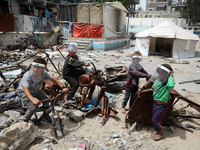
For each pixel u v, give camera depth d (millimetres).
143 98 3426
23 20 17453
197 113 4430
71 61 4078
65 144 3166
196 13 35969
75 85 4273
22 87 3320
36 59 3074
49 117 3785
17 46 14516
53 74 7535
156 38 17781
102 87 4090
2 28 16250
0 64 8969
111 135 3496
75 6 18844
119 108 4715
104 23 17719
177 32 14898
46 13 22672
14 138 2824
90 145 3172
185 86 6875
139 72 3920
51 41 18000
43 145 3104
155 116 3281
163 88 3152
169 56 15805
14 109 4227
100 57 13312
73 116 3936
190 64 11992
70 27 18281
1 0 18938
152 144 3256
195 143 3299
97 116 4223
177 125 3787
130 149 3105
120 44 21469
